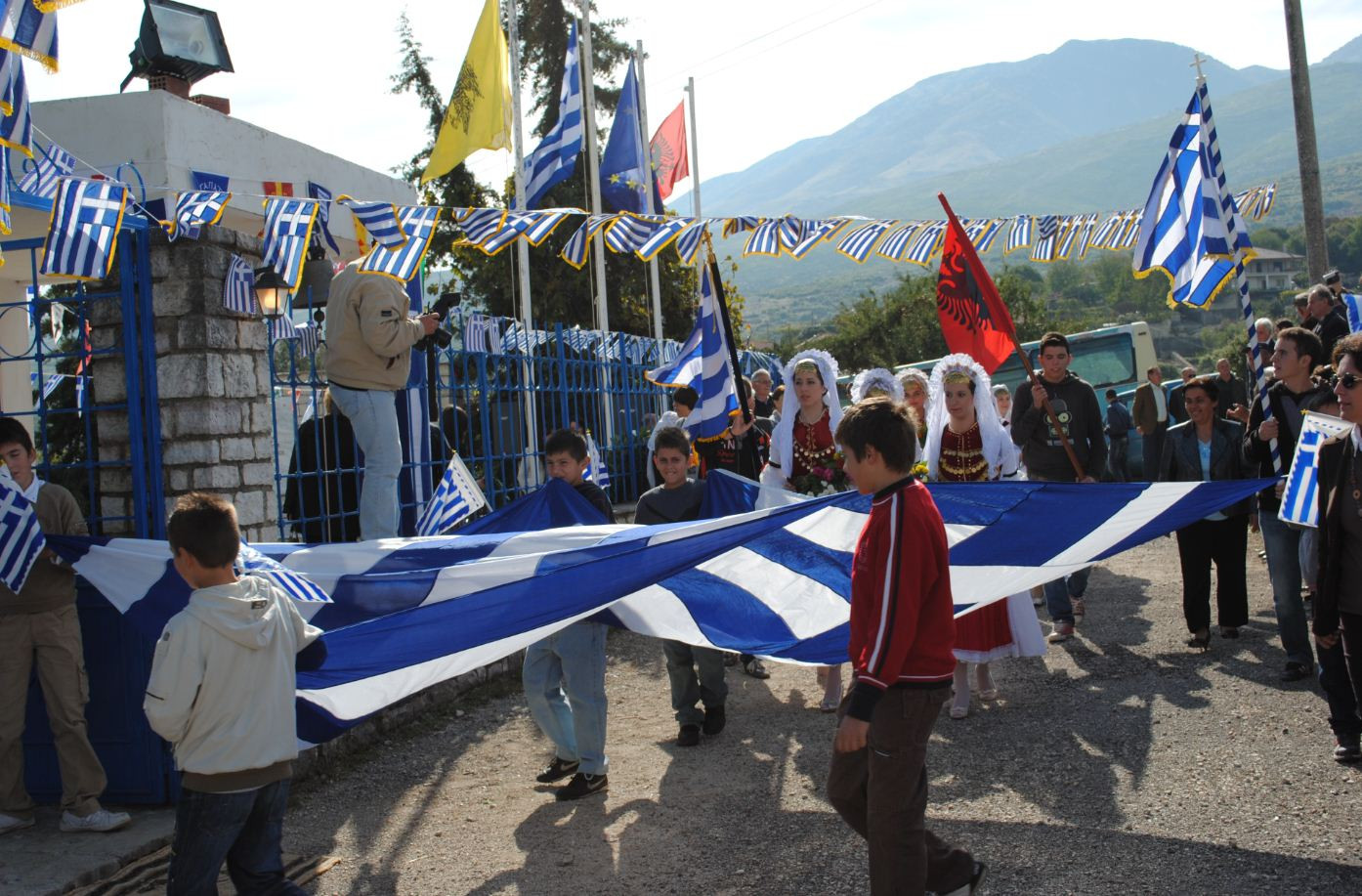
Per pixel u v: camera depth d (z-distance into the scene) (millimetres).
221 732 3619
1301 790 5121
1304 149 13289
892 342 39906
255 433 6402
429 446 8586
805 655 5832
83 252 5293
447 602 4887
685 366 10375
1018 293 39125
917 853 3670
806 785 5797
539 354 11594
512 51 14297
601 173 16891
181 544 3684
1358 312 10000
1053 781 5531
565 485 6379
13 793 5344
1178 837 4703
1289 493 5508
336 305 6613
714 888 4605
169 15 10289
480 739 7055
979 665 7074
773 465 7586
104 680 5703
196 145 9430
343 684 4789
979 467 7121
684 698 6629
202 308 5984
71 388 8844
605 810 5645
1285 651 7172
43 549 5176
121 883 4809
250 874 3785
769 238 7422
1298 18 13195
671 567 4863
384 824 5617
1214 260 6910
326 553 5176
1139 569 11766
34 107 9305
